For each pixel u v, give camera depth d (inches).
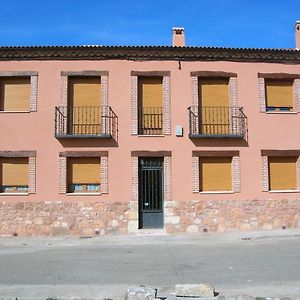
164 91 745.6
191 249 564.4
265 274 397.4
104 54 743.1
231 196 737.0
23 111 727.7
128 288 325.4
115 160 726.5
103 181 722.2
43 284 366.6
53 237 699.4
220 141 744.3
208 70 755.4
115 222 716.7
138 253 536.7
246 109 756.6
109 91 739.4
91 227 713.6
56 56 739.4
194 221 725.3
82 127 733.3
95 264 461.4
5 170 724.0
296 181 761.6
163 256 509.7
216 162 749.9
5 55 733.9
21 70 735.7
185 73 751.7
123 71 744.3
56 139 724.7
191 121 741.3
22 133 724.7
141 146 732.0
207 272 411.2
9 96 737.6
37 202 713.0
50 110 730.2
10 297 320.2
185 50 749.3
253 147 749.9
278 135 758.5
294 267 428.1
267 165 750.5
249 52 761.0
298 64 778.2
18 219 709.9
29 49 730.8
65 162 721.6
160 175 740.7
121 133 732.0
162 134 740.0
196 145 739.4
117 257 507.2
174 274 404.8
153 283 369.1
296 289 339.9
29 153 719.7
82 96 743.1
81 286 358.3
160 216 732.7
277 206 743.7
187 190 730.2
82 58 742.5
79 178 728.3
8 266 455.2
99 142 728.3
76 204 716.7
